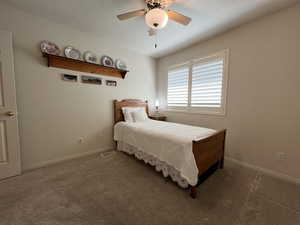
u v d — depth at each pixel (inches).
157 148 79.1
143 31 102.5
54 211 55.0
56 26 92.7
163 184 74.3
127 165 96.0
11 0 72.6
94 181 76.2
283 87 78.6
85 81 108.5
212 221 51.1
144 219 52.0
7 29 76.7
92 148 116.0
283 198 63.2
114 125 124.9
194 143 62.9
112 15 84.4
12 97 76.4
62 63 96.3
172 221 51.2
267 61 83.5
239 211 55.8
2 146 75.5
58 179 77.4
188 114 133.2
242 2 71.9
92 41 109.7
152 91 161.0
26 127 85.3
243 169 90.7
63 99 98.9
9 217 51.8
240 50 94.7
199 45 120.5
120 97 131.5
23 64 82.6
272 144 83.8
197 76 123.8
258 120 88.9
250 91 91.4
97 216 53.0
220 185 73.2
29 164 87.3
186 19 69.4
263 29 84.1
